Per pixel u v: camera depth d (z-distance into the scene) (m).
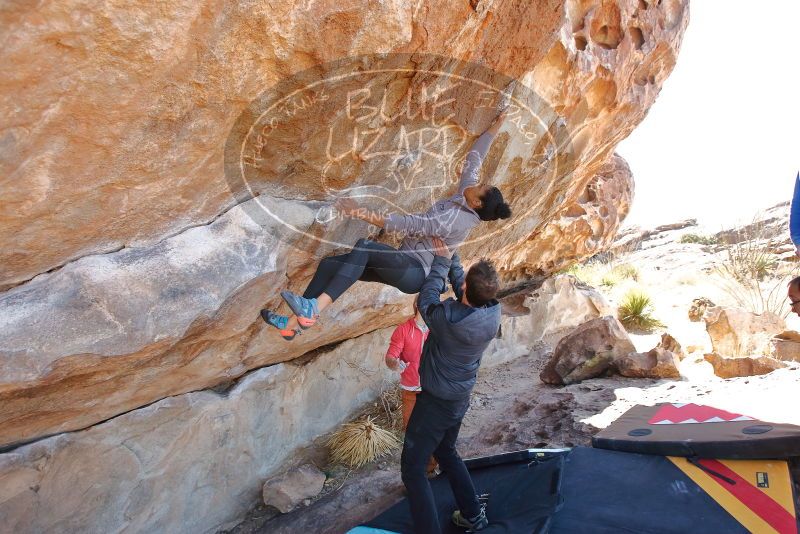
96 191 1.88
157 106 1.74
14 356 1.96
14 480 2.70
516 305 7.02
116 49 1.51
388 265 2.82
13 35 1.31
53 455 2.81
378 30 1.97
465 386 2.90
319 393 4.71
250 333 3.37
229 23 1.66
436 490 3.74
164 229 2.29
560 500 3.04
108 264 2.16
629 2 3.81
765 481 2.87
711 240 13.15
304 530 3.79
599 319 5.38
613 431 3.72
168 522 3.54
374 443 4.58
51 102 1.52
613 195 7.65
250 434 4.02
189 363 3.06
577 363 5.30
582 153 4.52
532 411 4.74
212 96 1.84
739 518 2.71
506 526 3.02
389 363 4.00
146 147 1.85
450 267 3.11
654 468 3.20
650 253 12.92
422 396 2.98
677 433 3.44
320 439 4.68
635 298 7.96
